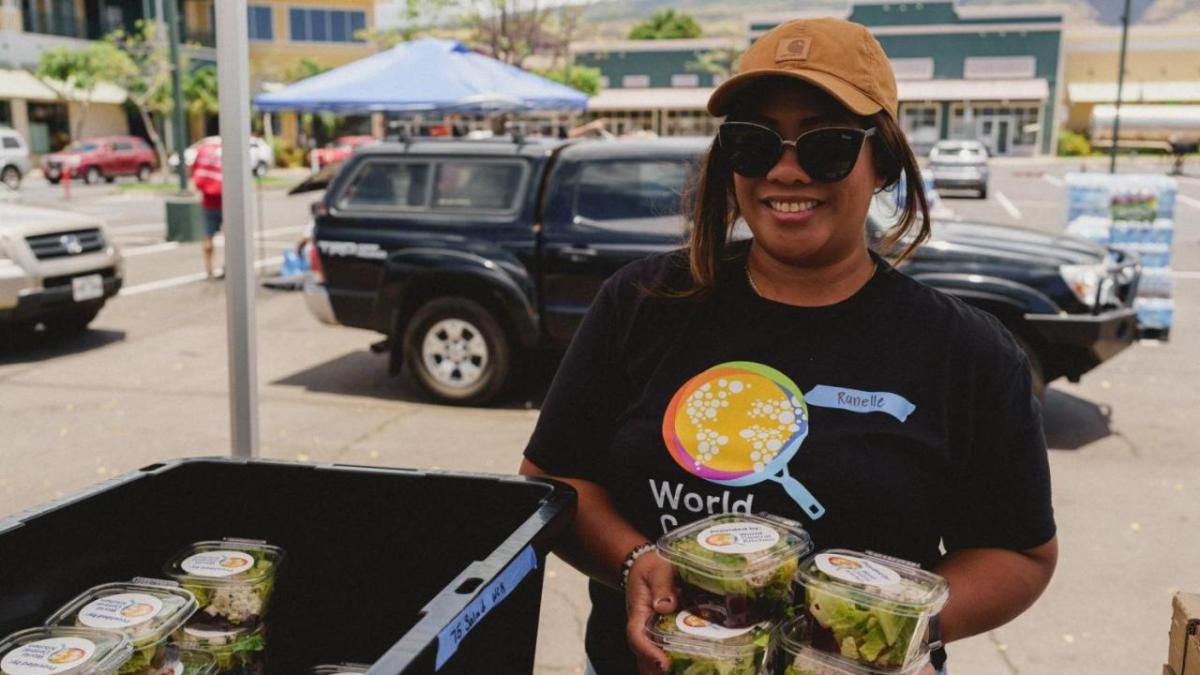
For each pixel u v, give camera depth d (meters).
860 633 1.21
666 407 1.52
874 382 1.44
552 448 1.64
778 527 1.36
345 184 6.83
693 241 1.56
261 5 50.19
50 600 1.38
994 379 1.46
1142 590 4.04
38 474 5.47
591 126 11.99
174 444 6.01
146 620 1.27
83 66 37.66
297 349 8.65
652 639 1.28
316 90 10.90
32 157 42.19
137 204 24.58
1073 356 5.73
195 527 1.60
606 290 1.65
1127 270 6.20
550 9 21.33
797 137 1.43
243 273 3.29
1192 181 33.41
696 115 55.41
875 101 1.42
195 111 42.94
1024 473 1.47
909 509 1.42
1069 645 3.61
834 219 1.44
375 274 6.70
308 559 1.57
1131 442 6.00
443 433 6.21
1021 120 51.59
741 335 1.51
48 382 7.45
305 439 6.08
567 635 3.71
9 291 7.92
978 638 3.66
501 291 6.46
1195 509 4.91
